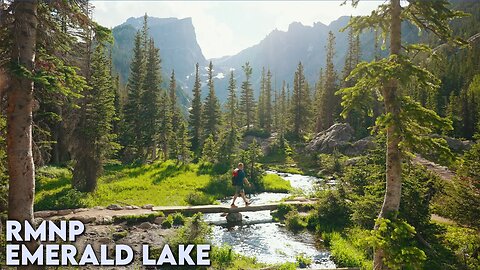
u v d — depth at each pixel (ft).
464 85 227.20
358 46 214.90
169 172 112.68
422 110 26.91
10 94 28.48
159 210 62.90
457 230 45.65
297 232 57.31
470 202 41.98
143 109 173.27
